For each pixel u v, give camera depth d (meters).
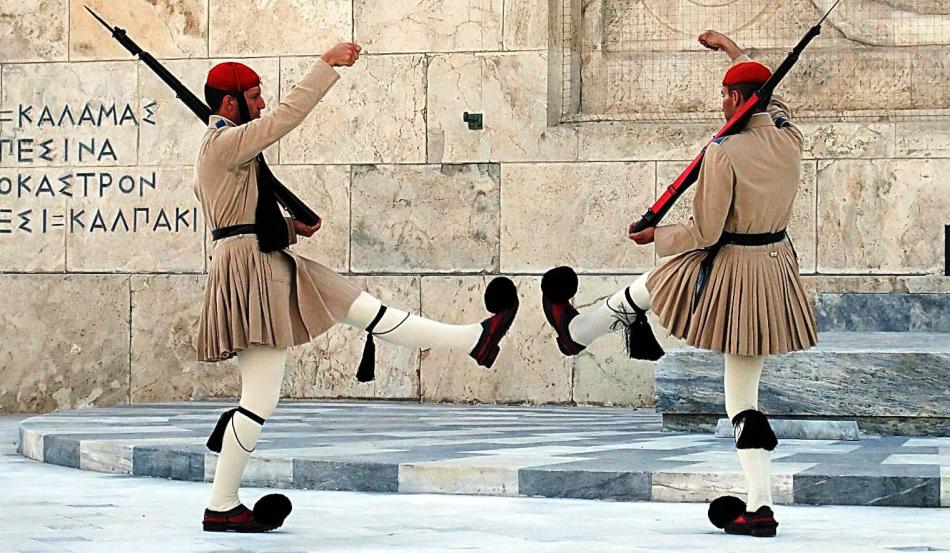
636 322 7.52
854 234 16.22
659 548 6.75
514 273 16.77
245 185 7.33
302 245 17.23
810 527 7.69
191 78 17.44
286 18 17.27
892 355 11.81
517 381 16.73
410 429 12.76
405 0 17.05
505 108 16.83
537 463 9.56
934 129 16.09
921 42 16.41
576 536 7.25
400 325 7.42
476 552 6.62
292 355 17.23
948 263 15.91
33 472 10.94
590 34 17.00
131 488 9.78
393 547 6.82
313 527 7.67
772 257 7.28
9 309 17.62
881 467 9.22
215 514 7.45
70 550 6.73
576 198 16.67
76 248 17.55
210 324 7.34
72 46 17.58
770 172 7.17
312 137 17.23
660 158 16.50
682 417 12.56
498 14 16.88
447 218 16.94
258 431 7.44
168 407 16.06
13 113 17.70
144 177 17.44
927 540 7.10
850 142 16.23
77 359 17.50
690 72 16.80
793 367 11.96
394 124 17.05
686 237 7.20
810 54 16.56
